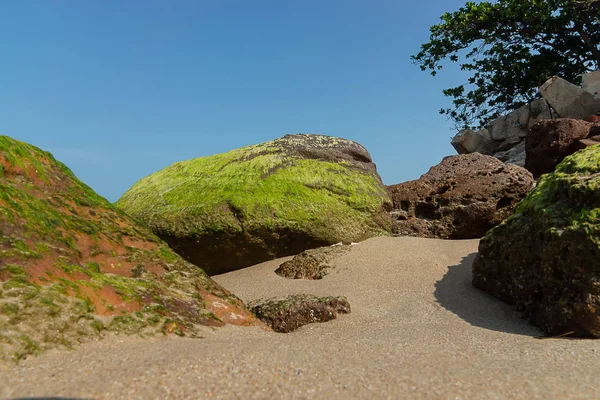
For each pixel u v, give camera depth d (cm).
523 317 603
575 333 516
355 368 322
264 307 589
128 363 314
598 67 2009
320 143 1119
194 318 478
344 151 1123
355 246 896
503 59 2178
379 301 665
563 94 1548
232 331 486
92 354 341
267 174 990
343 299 611
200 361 317
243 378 294
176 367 302
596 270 515
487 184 1028
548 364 366
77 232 486
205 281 551
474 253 838
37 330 348
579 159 620
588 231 523
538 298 594
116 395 261
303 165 1027
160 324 433
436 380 303
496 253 674
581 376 328
